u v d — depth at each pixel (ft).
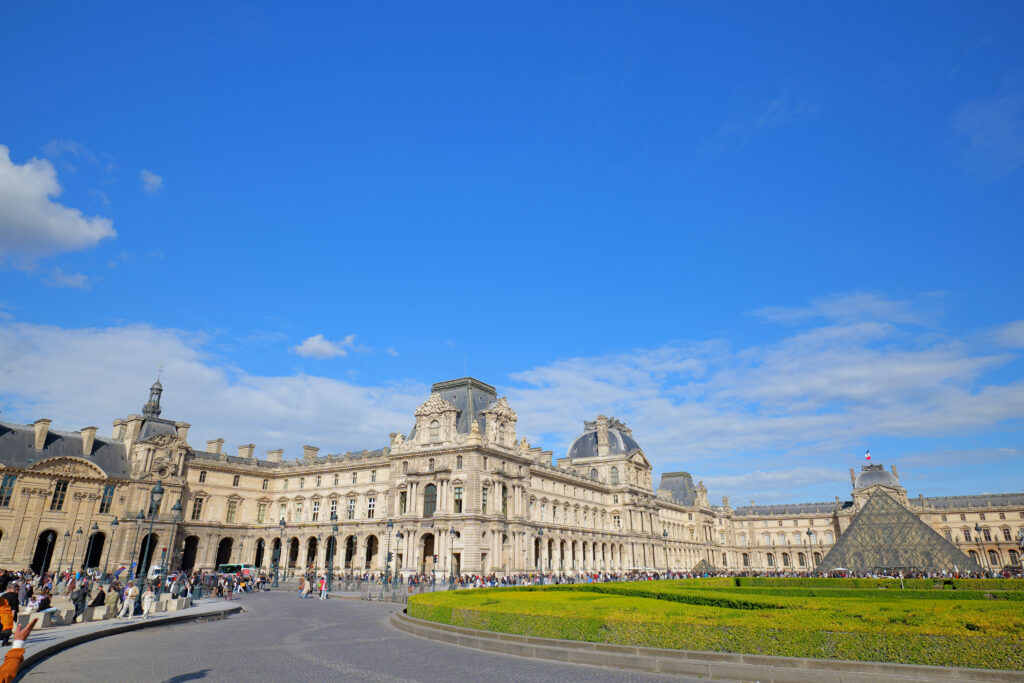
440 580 323.37
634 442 557.74
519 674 88.94
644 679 85.97
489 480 355.15
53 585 254.88
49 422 359.87
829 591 215.72
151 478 382.63
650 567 521.65
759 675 84.17
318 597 270.05
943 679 75.51
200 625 151.84
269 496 448.65
